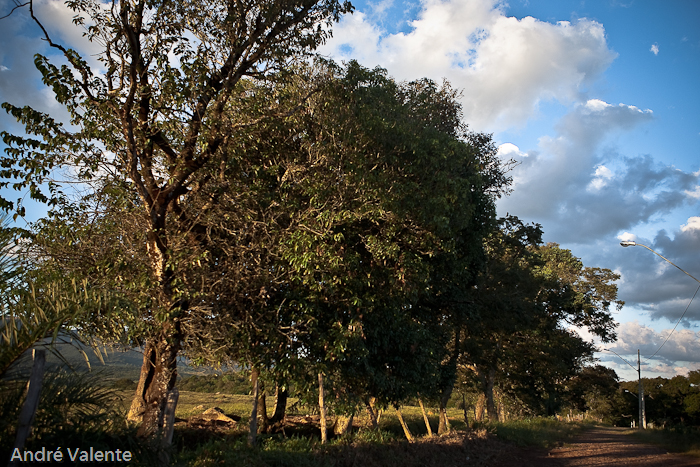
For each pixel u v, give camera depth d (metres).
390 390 14.15
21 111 9.99
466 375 30.17
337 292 12.25
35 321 4.77
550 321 33.00
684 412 68.50
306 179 12.06
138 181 9.88
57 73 10.02
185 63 10.52
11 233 5.29
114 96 10.13
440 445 14.80
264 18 10.78
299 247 10.73
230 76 10.86
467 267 18.00
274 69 11.53
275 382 11.76
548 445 21.75
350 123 12.33
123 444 5.43
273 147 12.80
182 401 33.75
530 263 27.39
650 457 18.05
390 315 13.52
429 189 12.77
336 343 11.10
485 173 19.66
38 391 4.43
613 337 37.38
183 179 10.53
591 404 80.19
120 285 10.01
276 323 11.38
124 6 9.68
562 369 34.97
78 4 9.91
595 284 43.31
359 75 12.82
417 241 13.84
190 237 11.11
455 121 19.12
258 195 11.93
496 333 27.58
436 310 19.83
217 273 10.95
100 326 6.03
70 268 9.99
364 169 12.17
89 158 10.68
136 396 13.74
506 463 15.53
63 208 10.98
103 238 10.59
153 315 9.71
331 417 18.50
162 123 10.52
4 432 4.64
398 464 11.50
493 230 21.39
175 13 10.48
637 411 74.88
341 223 11.88
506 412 45.62
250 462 8.33
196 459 8.00
